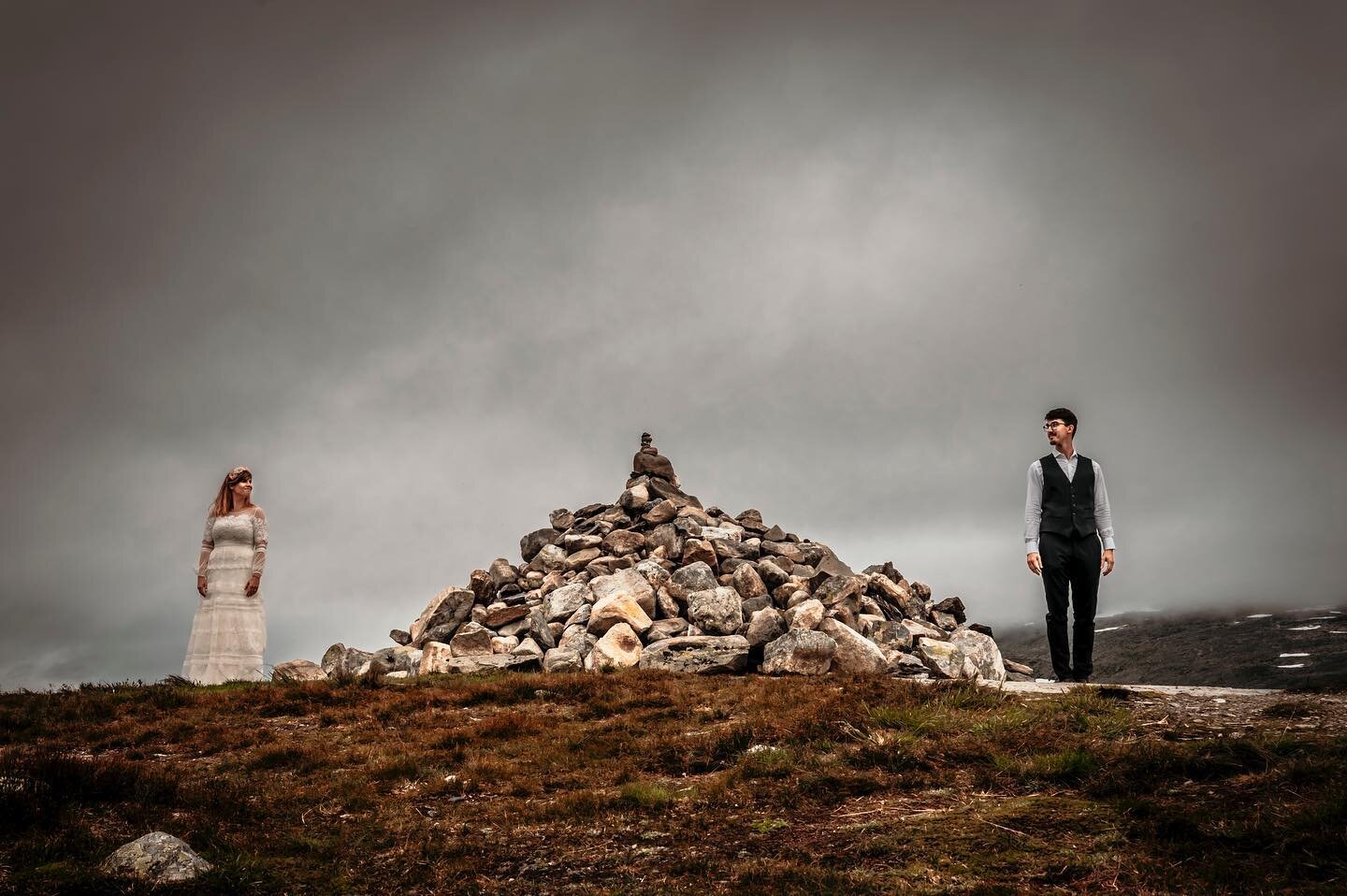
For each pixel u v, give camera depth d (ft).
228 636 46.06
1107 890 18.33
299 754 31.17
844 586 61.93
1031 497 40.34
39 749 31.68
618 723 34.91
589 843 22.98
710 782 27.07
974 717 30.53
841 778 25.67
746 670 51.01
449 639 64.03
